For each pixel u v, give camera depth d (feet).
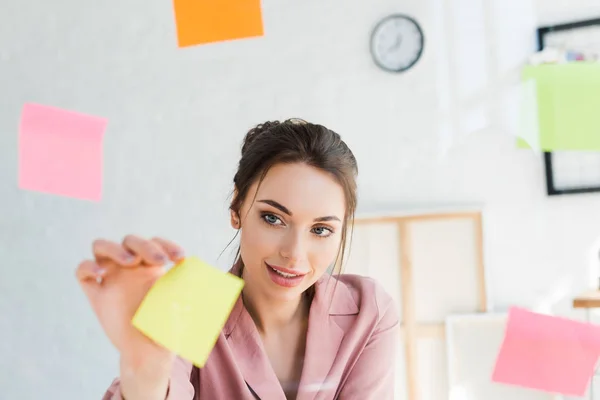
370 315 2.91
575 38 6.28
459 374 6.17
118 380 2.00
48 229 7.32
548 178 6.34
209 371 2.59
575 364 2.84
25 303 7.29
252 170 2.49
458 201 6.59
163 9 7.34
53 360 7.19
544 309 6.29
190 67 7.25
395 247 6.55
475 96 6.61
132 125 7.29
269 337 2.78
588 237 6.24
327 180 2.40
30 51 7.53
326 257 2.43
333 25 7.01
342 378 2.88
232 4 2.82
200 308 1.71
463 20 6.67
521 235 6.41
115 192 7.24
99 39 7.43
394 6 6.86
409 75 6.78
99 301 1.74
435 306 6.40
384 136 6.81
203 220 7.08
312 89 7.00
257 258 2.41
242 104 7.13
